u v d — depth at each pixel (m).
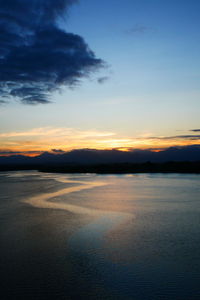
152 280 12.09
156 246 16.38
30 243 16.86
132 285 11.67
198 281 11.98
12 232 19.38
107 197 38.06
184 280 12.09
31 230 19.86
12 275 12.52
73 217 24.31
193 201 34.22
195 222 22.47
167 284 11.74
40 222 22.34
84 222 22.36
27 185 58.12
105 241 17.27
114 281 11.96
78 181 72.38
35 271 12.91
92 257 14.62
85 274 12.62
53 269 13.10
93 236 18.36
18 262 13.95
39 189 49.09
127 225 21.42
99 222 22.38
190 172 129.62
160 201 34.25
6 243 16.91
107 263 13.80
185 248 16.02
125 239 17.73
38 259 14.30
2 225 21.41
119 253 15.19
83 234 18.83
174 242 17.12
